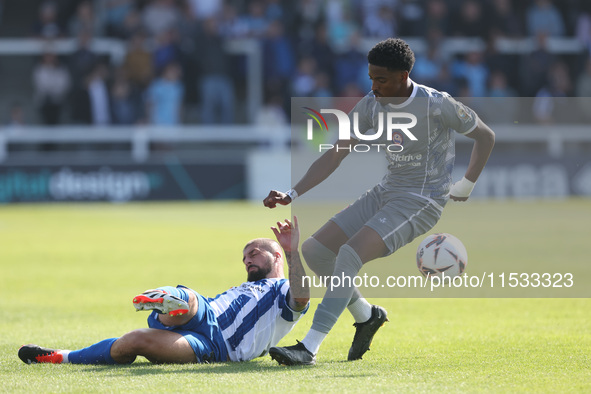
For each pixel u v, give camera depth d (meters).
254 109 84.81
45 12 81.88
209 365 17.12
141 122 79.00
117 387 15.02
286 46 83.75
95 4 88.62
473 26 88.12
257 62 84.81
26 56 89.19
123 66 79.81
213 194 77.38
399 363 17.66
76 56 77.38
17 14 93.12
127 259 40.38
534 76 83.81
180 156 81.75
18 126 79.38
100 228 55.72
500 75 84.19
